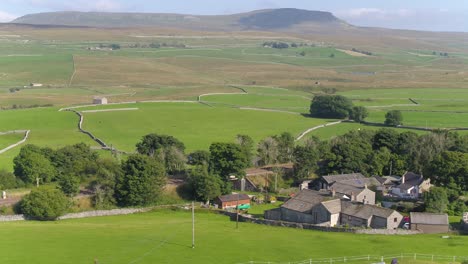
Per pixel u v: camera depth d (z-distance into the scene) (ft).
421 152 609.42
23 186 501.56
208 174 521.65
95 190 488.85
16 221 429.38
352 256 339.77
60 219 445.78
